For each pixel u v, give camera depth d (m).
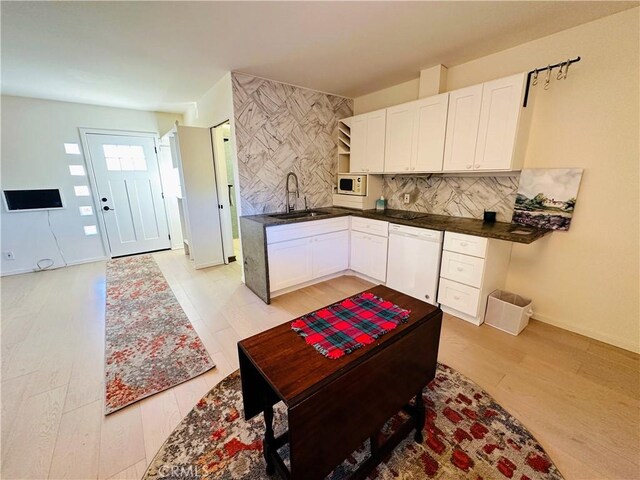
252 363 1.09
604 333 2.17
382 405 1.20
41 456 1.34
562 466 1.27
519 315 2.23
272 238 2.87
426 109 2.69
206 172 3.93
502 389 1.73
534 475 1.24
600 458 1.30
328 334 1.25
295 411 0.87
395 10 1.80
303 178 3.64
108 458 1.34
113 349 2.18
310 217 3.17
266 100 3.14
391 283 3.08
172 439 1.43
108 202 4.41
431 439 1.42
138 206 4.70
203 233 4.04
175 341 2.28
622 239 2.00
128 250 4.71
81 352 2.14
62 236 4.10
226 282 3.54
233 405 1.64
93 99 3.79
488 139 2.29
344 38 2.17
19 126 3.63
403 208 3.49
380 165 3.25
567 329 2.35
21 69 2.67
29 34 2.01
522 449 1.35
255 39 2.17
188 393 1.74
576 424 1.48
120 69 2.74
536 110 2.26
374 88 3.46
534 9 1.80
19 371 1.93
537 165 2.32
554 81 2.14
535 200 2.34
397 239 2.92
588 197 2.11
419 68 2.80
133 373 1.91
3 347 2.21
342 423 1.04
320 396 0.94
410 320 1.37
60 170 3.97
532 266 2.47
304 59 2.56
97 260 4.43
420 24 1.98
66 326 2.52
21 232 3.82
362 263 3.42
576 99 2.07
